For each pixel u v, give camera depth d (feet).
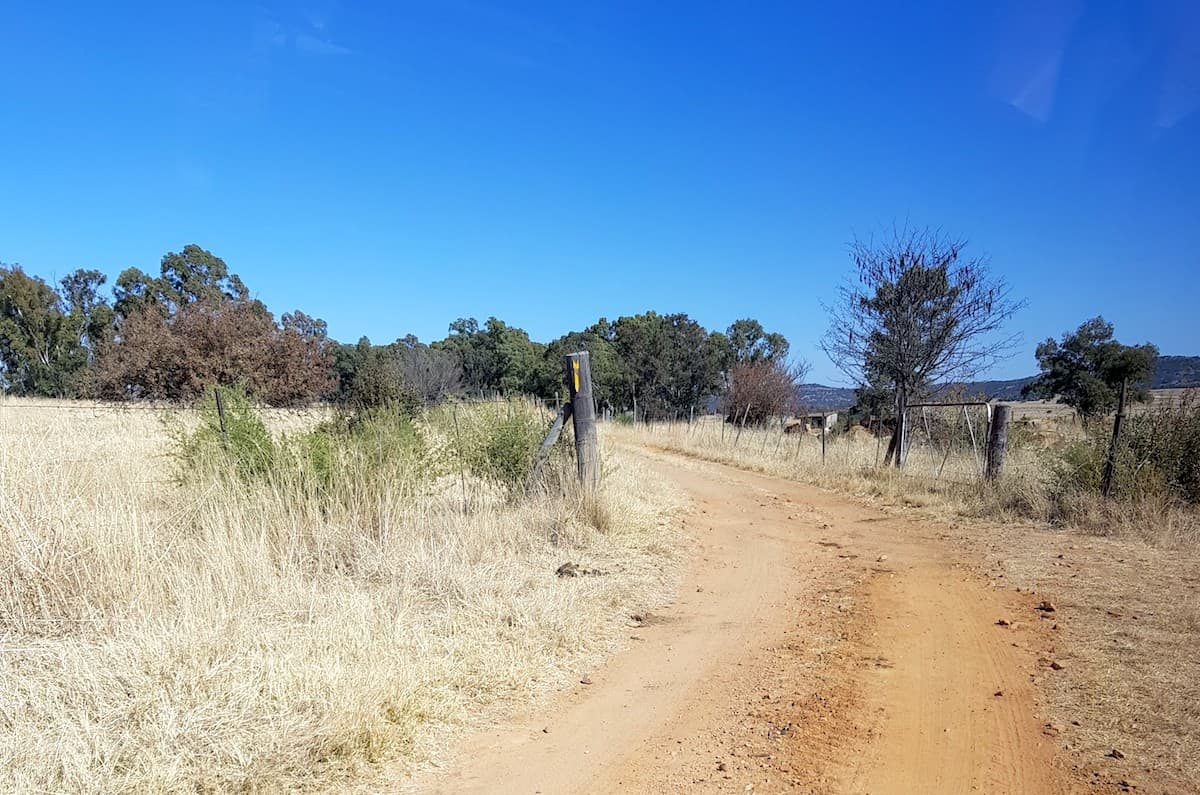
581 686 16.02
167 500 24.95
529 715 14.53
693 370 144.46
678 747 13.15
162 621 15.26
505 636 17.72
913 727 13.53
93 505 20.62
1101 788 11.07
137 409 56.85
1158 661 15.74
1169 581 21.98
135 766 11.16
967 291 51.67
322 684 13.35
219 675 13.43
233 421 27.61
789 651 17.97
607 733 13.76
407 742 12.86
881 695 15.06
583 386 31.09
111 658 13.91
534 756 12.86
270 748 11.78
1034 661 16.30
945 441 56.75
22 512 17.52
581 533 27.32
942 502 37.55
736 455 61.21
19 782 10.50
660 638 19.11
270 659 13.85
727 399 111.34
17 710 12.21
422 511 25.84
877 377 59.00
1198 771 11.37
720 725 14.02
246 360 64.80
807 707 14.65
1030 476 36.73
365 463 26.61
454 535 24.30
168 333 64.13
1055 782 11.35
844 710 14.40
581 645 18.10
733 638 19.08
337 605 17.95
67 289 134.92
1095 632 17.81
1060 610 19.80
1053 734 12.91
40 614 16.31
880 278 54.13
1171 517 28.68
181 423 31.55
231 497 23.52
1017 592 21.80
